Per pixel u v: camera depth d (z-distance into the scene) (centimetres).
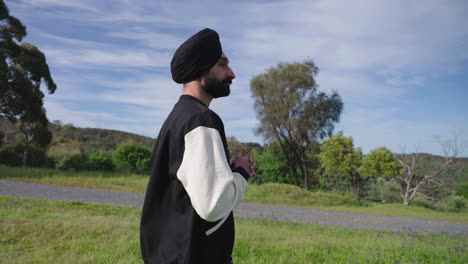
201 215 96
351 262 435
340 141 3159
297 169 3700
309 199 2031
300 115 3238
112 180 1977
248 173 114
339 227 920
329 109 3275
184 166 102
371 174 3141
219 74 122
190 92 122
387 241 671
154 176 116
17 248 368
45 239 414
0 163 2655
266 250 457
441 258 522
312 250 479
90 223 539
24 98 2616
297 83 3183
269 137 3350
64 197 1088
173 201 110
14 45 2675
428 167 3183
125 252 382
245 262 389
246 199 1848
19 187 1279
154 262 112
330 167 3184
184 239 105
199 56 118
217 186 96
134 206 1003
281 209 1500
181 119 111
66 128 4684
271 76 3312
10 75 2555
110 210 807
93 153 2620
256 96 3388
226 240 112
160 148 115
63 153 2567
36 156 2666
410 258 502
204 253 106
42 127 2964
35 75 2762
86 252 373
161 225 113
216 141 104
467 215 2234
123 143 2827
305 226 879
